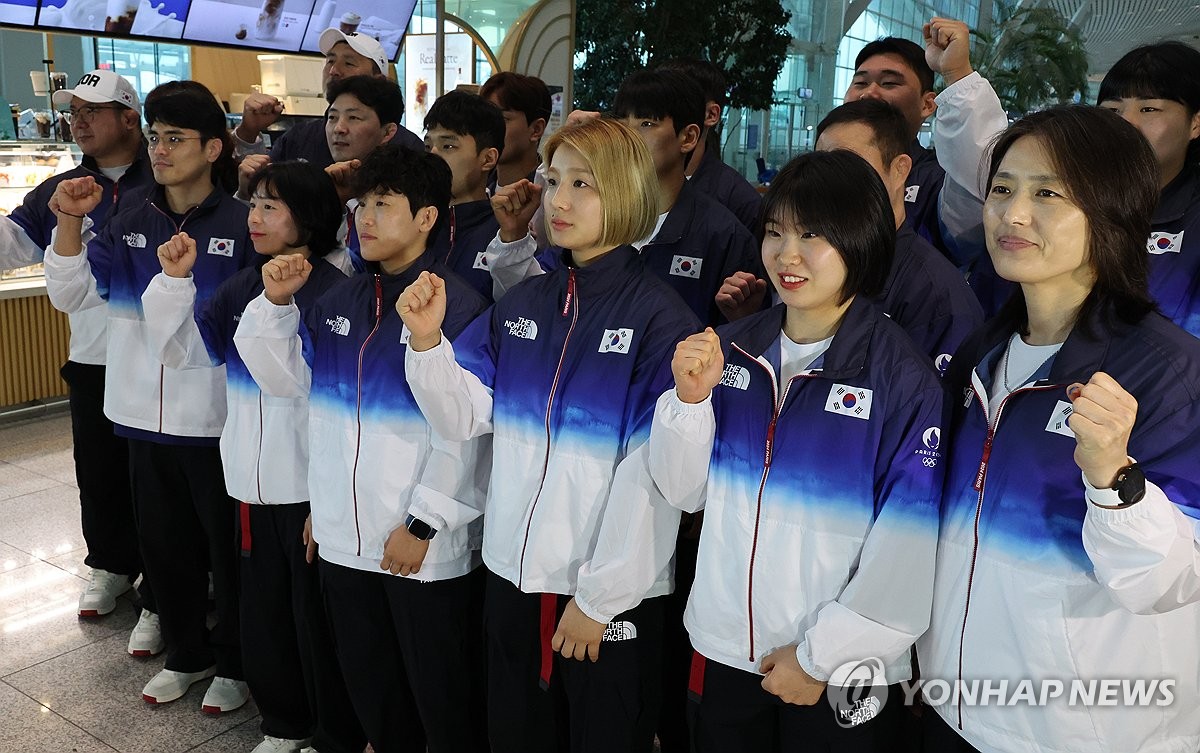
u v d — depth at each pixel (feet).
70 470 13.74
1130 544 3.42
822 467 4.49
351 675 6.63
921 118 8.76
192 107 8.17
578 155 5.40
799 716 4.66
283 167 7.20
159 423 8.07
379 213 6.22
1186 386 3.63
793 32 36.88
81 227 8.46
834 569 4.48
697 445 4.61
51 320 15.75
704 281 7.61
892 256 4.68
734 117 35.68
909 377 4.43
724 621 4.74
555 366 5.51
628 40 33.65
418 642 6.28
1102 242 3.72
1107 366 3.79
